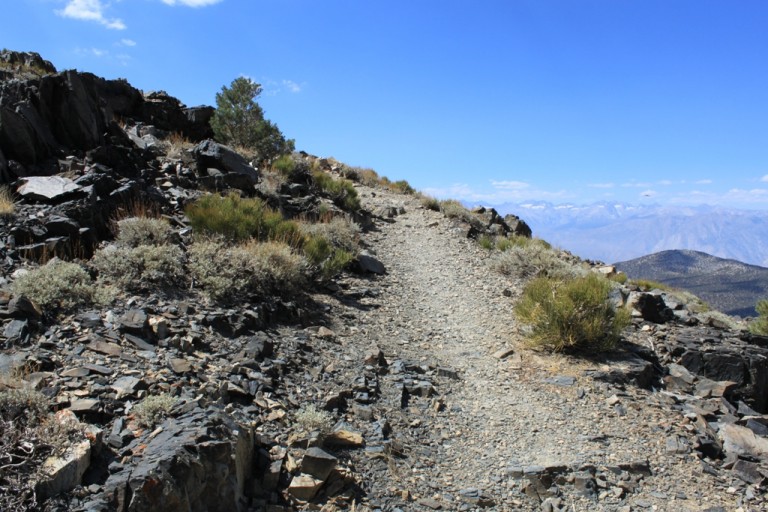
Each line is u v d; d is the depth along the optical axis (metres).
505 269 15.54
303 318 9.64
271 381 6.73
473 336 10.63
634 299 12.41
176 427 4.64
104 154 12.78
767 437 7.71
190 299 8.44
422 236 19.30
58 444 4.05
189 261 9.57
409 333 10.46
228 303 8.72
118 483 3.87
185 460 4.13
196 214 11.73
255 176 17.03
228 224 11.56
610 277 18.95
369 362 8.41
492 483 5.91
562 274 14.59
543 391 8.32
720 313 16.09
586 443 6.91
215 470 4.33
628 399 8.23
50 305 6.83
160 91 21.58
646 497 5.93
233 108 21.30
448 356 9.61
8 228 8.58
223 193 14.91
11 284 7.09
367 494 5.23
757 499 6.05
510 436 7.02
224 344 7.39
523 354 9.73
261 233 12.28
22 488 3.62
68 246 8.69
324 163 30.08
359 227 18.17
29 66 16.72
